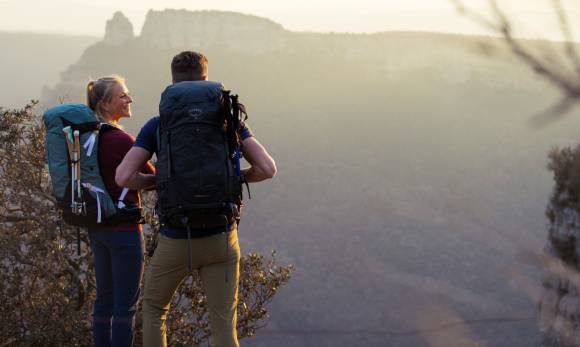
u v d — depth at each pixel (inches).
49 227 138.4
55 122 117.8
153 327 101.0
